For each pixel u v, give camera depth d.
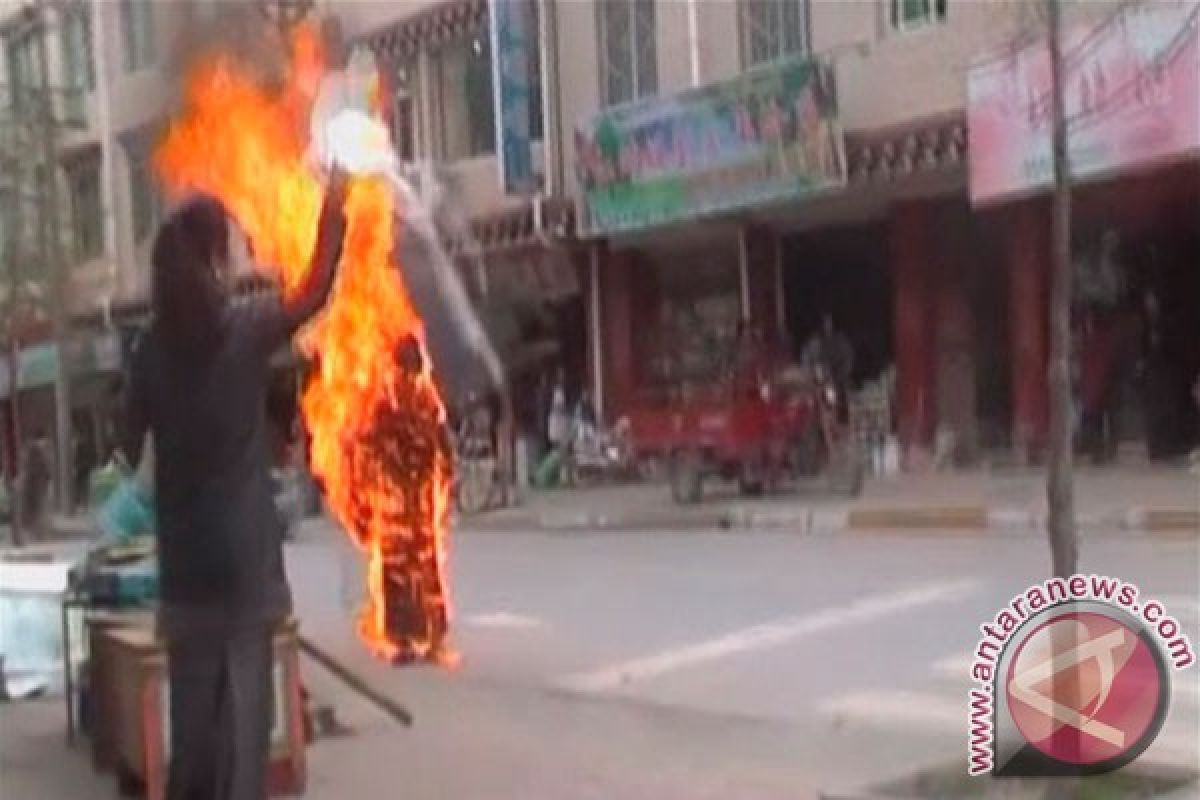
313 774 7.81
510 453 26.38
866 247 24.77
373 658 10.96
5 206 34.59
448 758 8.06
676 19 25.72
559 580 15.80
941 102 21.66
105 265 32.84
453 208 28.69
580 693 9.79
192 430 5.85
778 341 24.56
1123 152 18.88
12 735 9.12
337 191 7.06
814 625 11.80
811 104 22.64
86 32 34.09
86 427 34.62
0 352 36.72
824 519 19.28
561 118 27.84
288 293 6.08
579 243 27.88
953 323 23.17
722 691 9.67
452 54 29.55
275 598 6.05
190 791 6.05
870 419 24.19
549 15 27.81
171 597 5.98
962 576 13.69
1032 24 16.03
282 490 14.25
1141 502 17.16
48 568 11.93
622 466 26.36
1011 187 20.06
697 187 24.52
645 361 27.67
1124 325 21.45
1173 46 18.31
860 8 22.81
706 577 15.11
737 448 22.06
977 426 23.09
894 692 9.26
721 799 7.04
